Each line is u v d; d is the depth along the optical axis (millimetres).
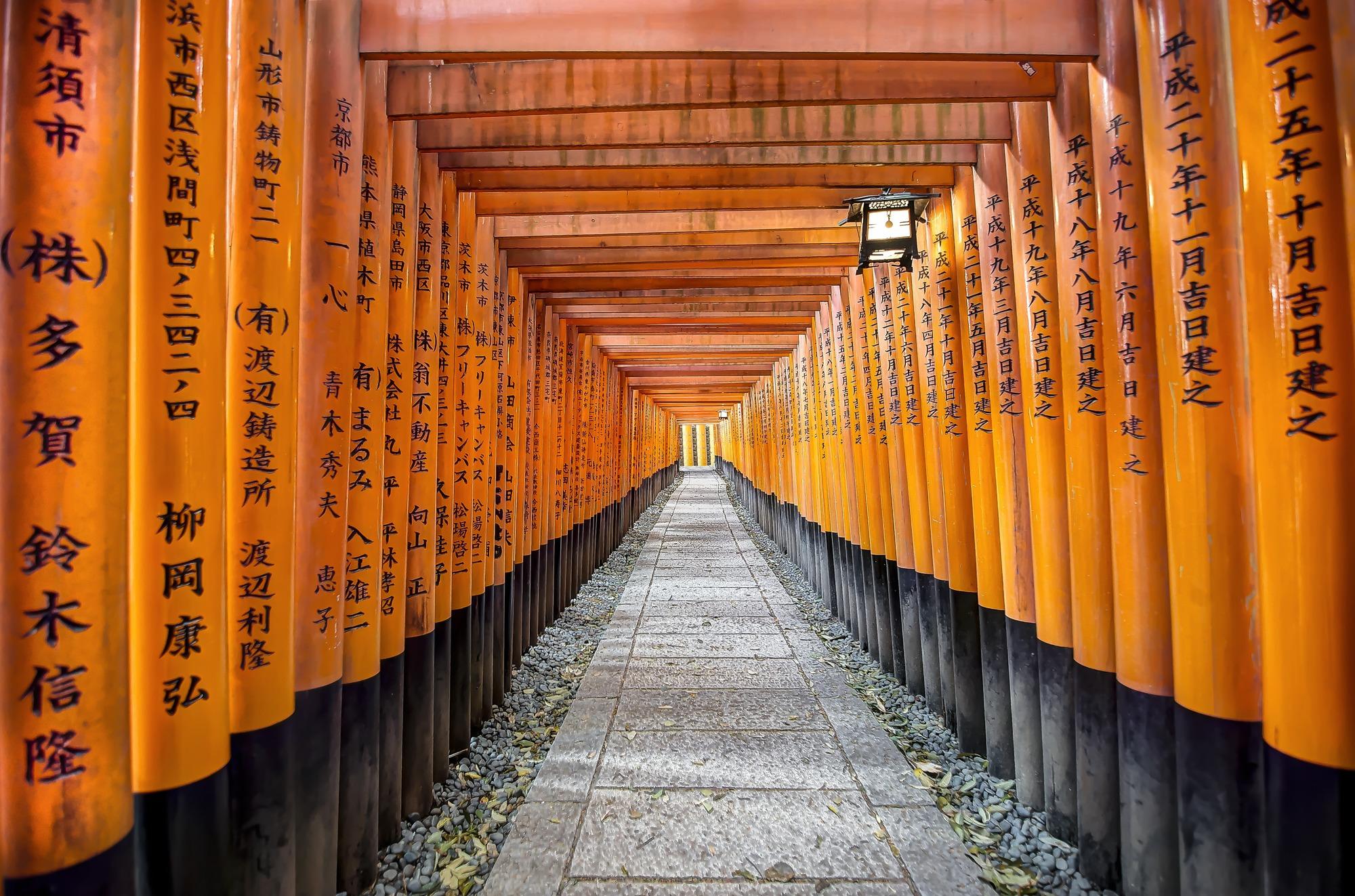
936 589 3600
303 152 1938
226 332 1601
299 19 1863
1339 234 1439
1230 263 1720
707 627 5551
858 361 4855
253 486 1745
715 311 6297
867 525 4887
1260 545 1576
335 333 2072
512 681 4410
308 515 2014
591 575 7758
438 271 2922
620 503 10328
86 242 1208
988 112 2633
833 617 5910
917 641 3986
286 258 1813
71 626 1205
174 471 1470
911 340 3789
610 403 9391
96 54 1220
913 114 2641
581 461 7258
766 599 6578
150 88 1436
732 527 12320
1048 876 2322
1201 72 1737
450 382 3139
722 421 25719
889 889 2229
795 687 4121
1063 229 2295
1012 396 2752
